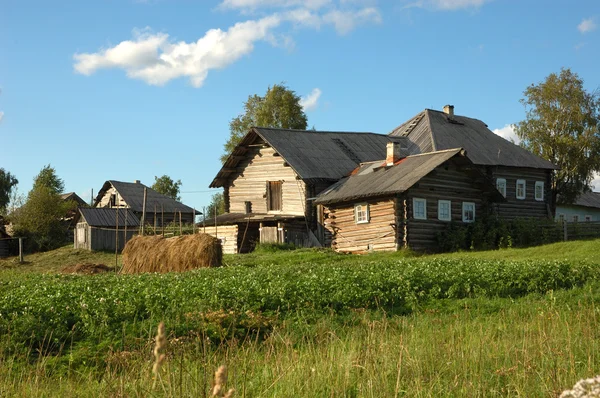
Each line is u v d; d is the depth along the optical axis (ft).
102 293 57.82
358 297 59.06
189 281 65.46
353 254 122.83
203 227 157.38
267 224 155.33
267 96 256.73
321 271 75.20
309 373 33.60
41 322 47.55
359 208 131.13
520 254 108.88
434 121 173.27
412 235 122.11
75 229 178.50
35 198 200.44
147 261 100.32
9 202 265.75
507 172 159.84
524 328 47.11
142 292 57.47
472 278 69.62
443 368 36.06
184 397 26.32
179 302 53.98
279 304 55.72
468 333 45.91
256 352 38.86
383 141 175.83
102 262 145.69
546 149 190.70
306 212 147.33
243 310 52.49
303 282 63.10
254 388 31.81
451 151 127.85
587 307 57.72
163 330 13.88
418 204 123.95
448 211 128.47
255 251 136.05
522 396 31.58
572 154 187.62
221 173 166.71
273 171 157.99
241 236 152.76
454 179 130.31
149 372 32.30
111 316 49.57
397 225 121.80
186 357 36.88
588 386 20.13
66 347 44.32
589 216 227.20
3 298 56.03
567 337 43.04
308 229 146.61
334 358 36.86
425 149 162.91
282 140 158.10
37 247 198.18
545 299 63.87
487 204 135.44
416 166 128.06
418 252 118.73
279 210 156.25
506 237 124.57
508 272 72.33
